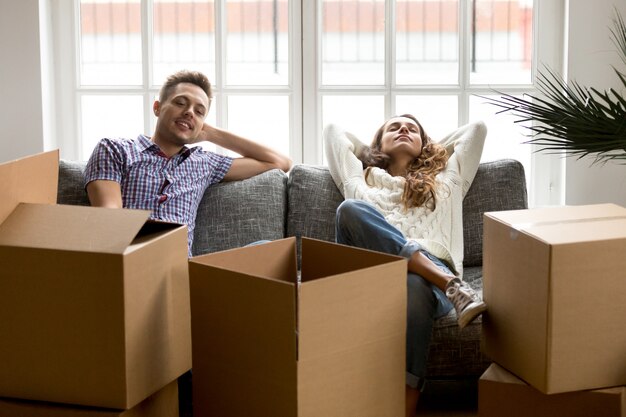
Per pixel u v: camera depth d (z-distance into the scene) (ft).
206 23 11.60
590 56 10.93
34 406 6.20
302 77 11.62
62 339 6.05
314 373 5.96
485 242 7.32
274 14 11.60
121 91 11.63
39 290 6.03
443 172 10.09
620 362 6.60
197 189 9.88
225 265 6.80
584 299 6.43
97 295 5.91
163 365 6.44
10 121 11.15
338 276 6.01
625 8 10.79
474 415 8.43
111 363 5.96
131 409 6.13
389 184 10.00
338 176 10.28
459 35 11.45
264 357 6.06
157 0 11.57
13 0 10.94
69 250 5.93
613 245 6.44
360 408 6.32
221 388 6.42
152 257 6.20
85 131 11.81
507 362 7.04
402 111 11.65
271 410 6.07
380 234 8.45
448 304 8.28
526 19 11.43
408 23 11.51
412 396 7.82
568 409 6.66
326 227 10.07
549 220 7.05
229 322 6.26
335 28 11.57
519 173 10.23
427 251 9.04
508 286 6.95
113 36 11.62
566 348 6.45
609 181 11.05
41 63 11.08
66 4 11.44
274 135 11.84
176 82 9.90
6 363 6.22
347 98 11.70
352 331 6.16
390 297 6.40
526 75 11.53
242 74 11.73
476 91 11.53
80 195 9.86
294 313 5.80
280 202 10.19
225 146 10.53
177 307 6.61
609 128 7.13
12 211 6.45
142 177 9.50
